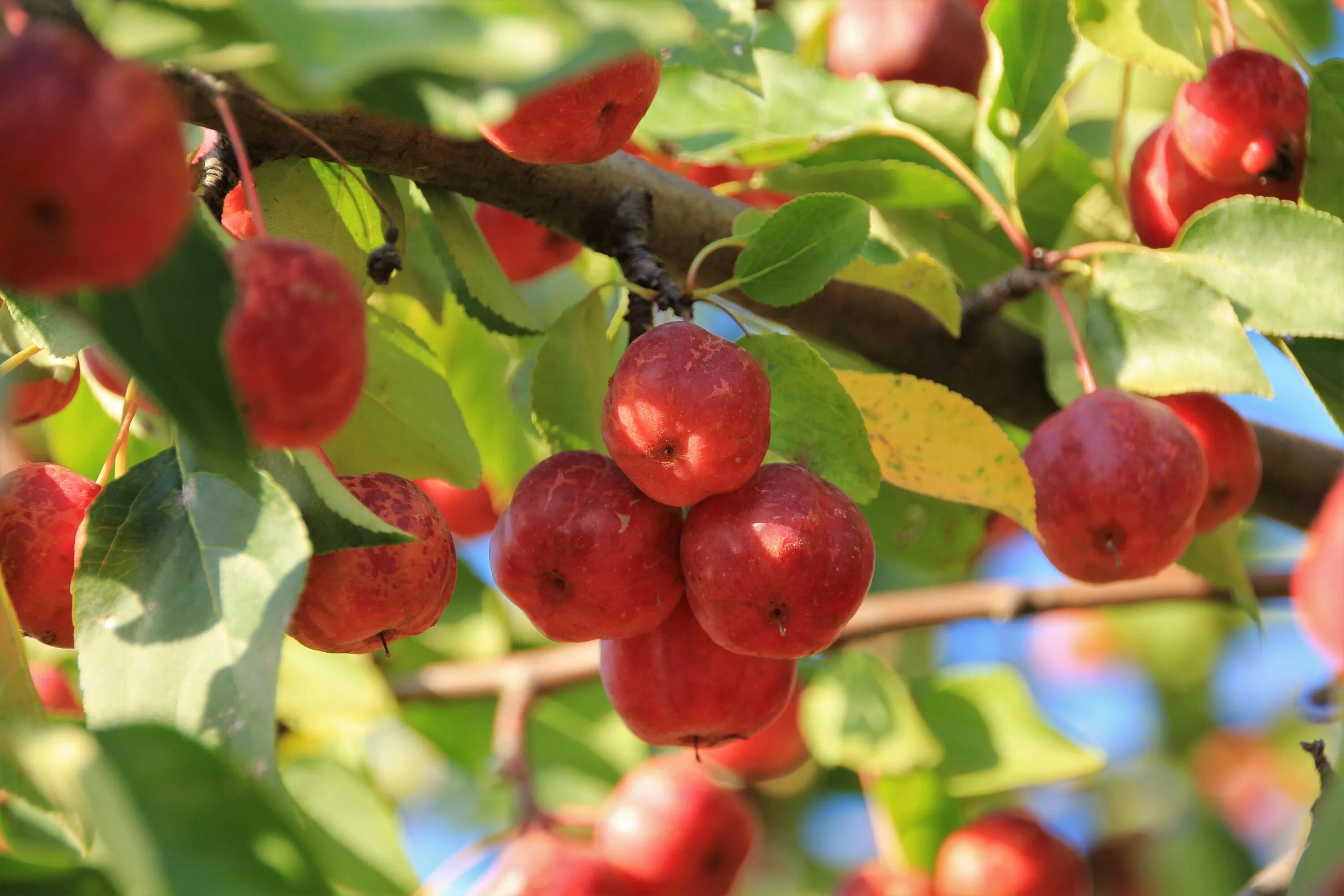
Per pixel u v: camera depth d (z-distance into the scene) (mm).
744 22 519
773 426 483
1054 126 547
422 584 464
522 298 526
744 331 491
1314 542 401
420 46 354
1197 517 520
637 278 501
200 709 431
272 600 436
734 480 465
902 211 568
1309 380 518
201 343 408
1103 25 513
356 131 485
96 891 419
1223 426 518
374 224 504
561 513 476
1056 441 499
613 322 539
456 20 363
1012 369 559
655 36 380
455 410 523
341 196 500
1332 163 514
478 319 522
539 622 483
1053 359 532
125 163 390
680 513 482
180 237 406
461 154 498
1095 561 499
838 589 467
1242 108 512
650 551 476
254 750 427
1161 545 496
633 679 494
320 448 483
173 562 442
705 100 554
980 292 538
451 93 414
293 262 419
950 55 570
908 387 492
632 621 478
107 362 500
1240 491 521
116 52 396
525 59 355
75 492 466
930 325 553
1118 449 494
